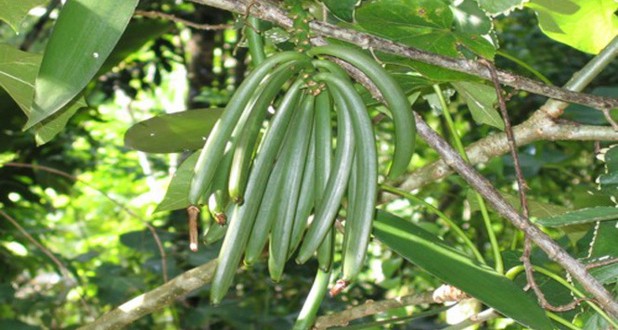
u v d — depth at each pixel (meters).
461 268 1.24
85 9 1.07
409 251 1.25
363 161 1.14
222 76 3.79
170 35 3.57
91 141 3.69
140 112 5.74
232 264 1.15
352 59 1.15
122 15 1.07
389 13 1.29
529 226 1.25
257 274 3.12
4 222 3.04
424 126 1.25
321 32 1.23
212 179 1.14
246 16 1.21
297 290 3.13
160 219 3.63
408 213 4.23
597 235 1.37
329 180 1.15
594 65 1.47
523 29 4.11
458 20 1.29
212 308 2.74
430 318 2.99
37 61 1.34
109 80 3.59
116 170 5.63
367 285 3.51
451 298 1.34
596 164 3.20
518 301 1.21
